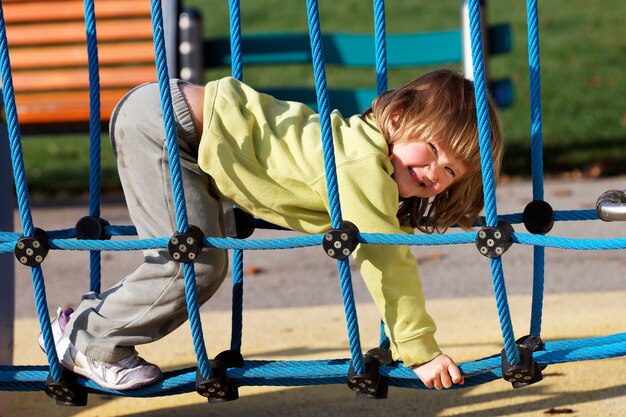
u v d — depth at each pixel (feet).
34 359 13.41
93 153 10.28
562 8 46.06
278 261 19.65
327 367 9.16
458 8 46.75
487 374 9.17
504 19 44.62
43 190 27.91
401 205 10.12
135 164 9.44
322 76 8.37
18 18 25.95
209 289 9.39
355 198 8.79
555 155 28.76
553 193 24.02
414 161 9.29
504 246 8.41
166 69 8.57
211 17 47.03
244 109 9.59
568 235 20.29
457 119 9.22
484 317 14.64
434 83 9.45
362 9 47.57
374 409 11.19
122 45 25.61
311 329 14.52
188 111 9.48
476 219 10.28
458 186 9.88
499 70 38.04
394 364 9.28
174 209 9.29
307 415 11.09
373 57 25.53
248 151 9.28
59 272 19.35
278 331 14.49
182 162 9.36
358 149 9.10
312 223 9.41
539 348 9.23
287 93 25.11
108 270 19.39
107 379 9.29
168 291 9.16
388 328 8.98
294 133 9.40
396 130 9.41
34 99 25.71
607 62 38.06
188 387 9.39
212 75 40.06
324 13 47.14
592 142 29.81
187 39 25.04
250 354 13.35
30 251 8.90
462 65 25.11
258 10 48.08
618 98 34.09
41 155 32.35
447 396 11.51
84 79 25.70
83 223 10.27
